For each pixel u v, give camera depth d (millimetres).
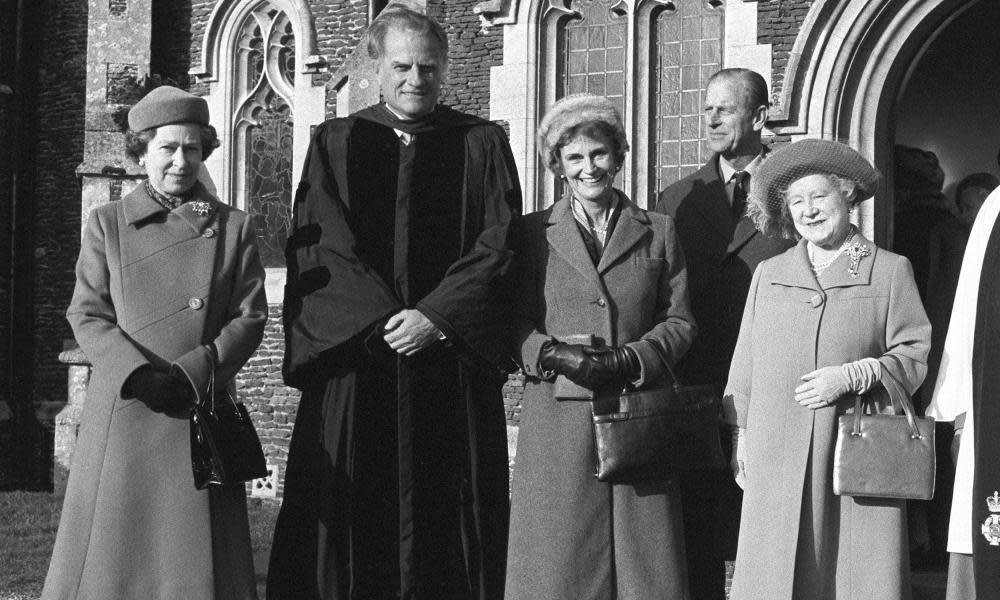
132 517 4312
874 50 7832
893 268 4340
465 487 4426
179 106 4516
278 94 10805
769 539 4273
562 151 4426
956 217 9031
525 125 8867
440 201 4504
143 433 4359
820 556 4219
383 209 4477
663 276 4496
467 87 9133
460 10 9156
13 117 11953
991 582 3920
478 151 4590
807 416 4281
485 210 4512
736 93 5074
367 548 4355
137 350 4332
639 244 4457
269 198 10852
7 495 10633
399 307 4238
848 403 4270
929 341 4277
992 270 4051
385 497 4383
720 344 4969
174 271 4477
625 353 4172
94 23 10906
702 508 4840
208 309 4480
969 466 4113
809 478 4254
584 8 8875
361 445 4367
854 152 4422
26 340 12000
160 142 4512
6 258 11922
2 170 11906
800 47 7883
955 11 7773
